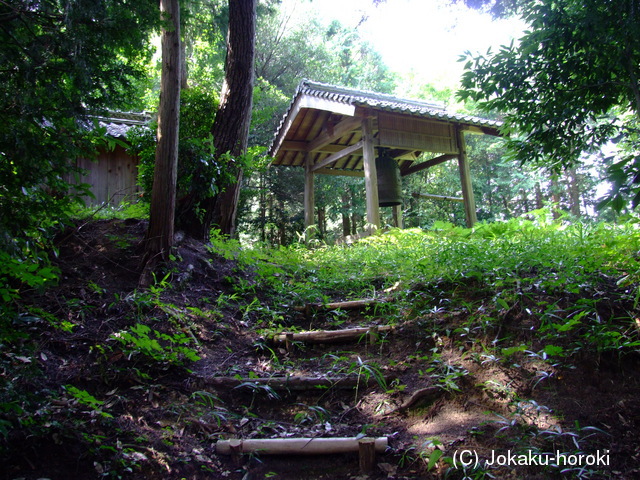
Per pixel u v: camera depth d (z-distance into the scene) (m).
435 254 4.43
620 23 2.80
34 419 2.15
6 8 2.19
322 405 2.88
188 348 3.15
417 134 8.36
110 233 4.29
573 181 16.02
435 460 2.10
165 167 3.98
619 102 3.54
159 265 3.94
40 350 2.72
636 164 2.31
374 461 2.31
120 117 8.80
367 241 6.61
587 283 3.03
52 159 2.20
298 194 16.22
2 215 2.07
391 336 3.47
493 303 3.28
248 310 3.93
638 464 2.00
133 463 2.13
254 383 2.90
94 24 2.43
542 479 2.01
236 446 2.36
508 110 3.64
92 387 2.62
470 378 2.77
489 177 18.11
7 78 2.12
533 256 3.70
